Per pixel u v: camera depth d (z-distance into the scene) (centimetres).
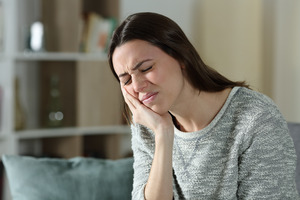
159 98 163
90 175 216
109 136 421
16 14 407
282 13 450
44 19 411
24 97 417
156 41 159
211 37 445
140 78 161
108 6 418
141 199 183
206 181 179
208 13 445
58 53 388
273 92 462
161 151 177
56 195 210
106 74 410
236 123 174
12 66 371
